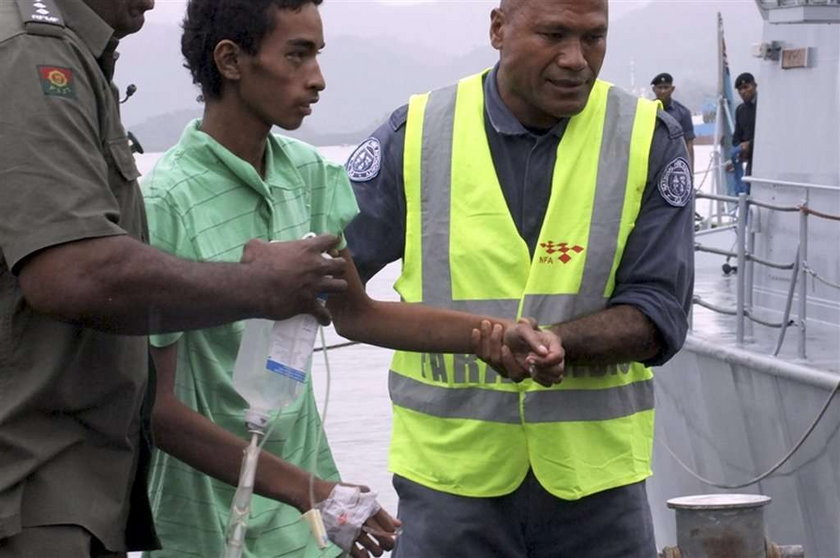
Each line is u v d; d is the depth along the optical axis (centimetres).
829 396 676
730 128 1502
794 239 883
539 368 377
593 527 426
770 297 893
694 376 806
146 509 305
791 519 728
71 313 261
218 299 266
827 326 813
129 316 263
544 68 408
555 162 423
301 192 360
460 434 424
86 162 265
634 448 432
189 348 346
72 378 277
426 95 441
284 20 336
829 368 695
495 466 421
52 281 259
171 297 264
